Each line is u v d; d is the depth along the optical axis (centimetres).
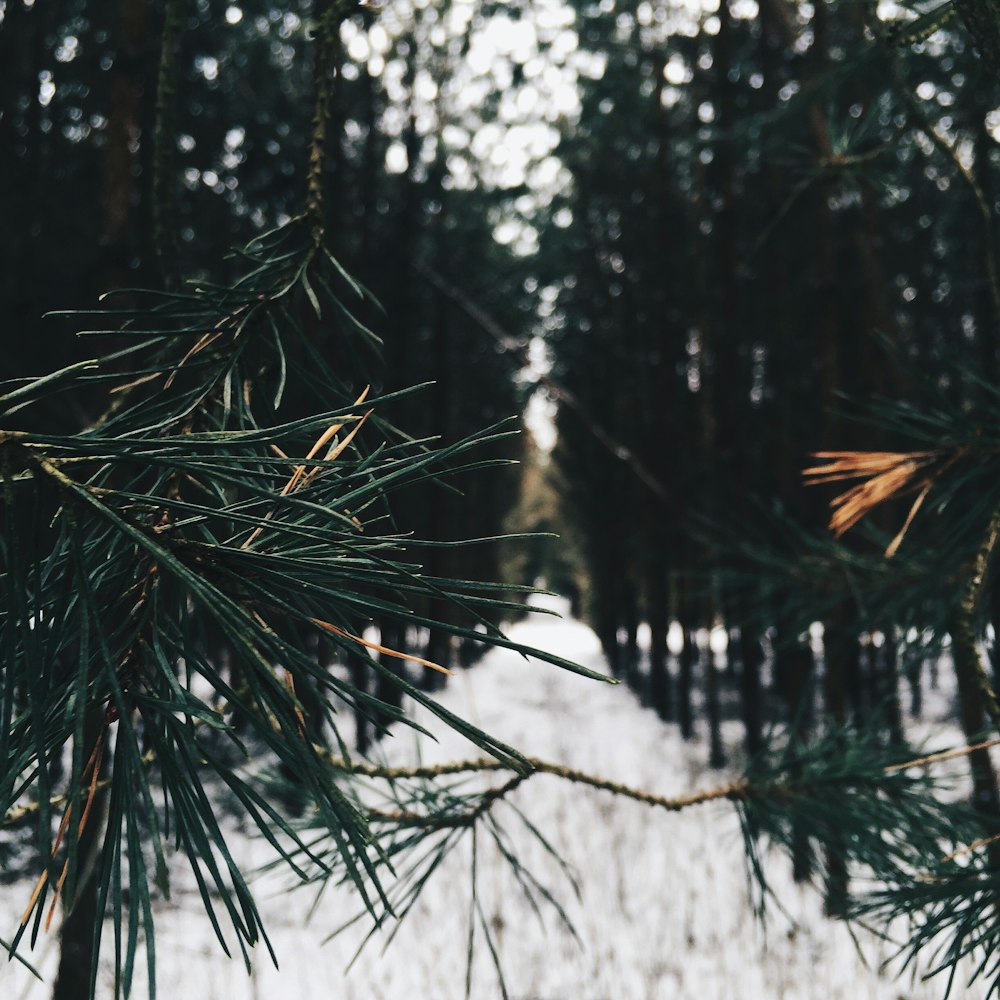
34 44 725
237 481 46
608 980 440
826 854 115
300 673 46
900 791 115
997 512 115
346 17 89
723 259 923
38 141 722
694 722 1272
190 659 47
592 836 625
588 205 1357
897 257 856
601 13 1042
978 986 329
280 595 51
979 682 108
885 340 125
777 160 184
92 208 755
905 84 124
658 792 844
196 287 75
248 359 75
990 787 158
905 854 111
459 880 556
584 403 1503
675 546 1112
